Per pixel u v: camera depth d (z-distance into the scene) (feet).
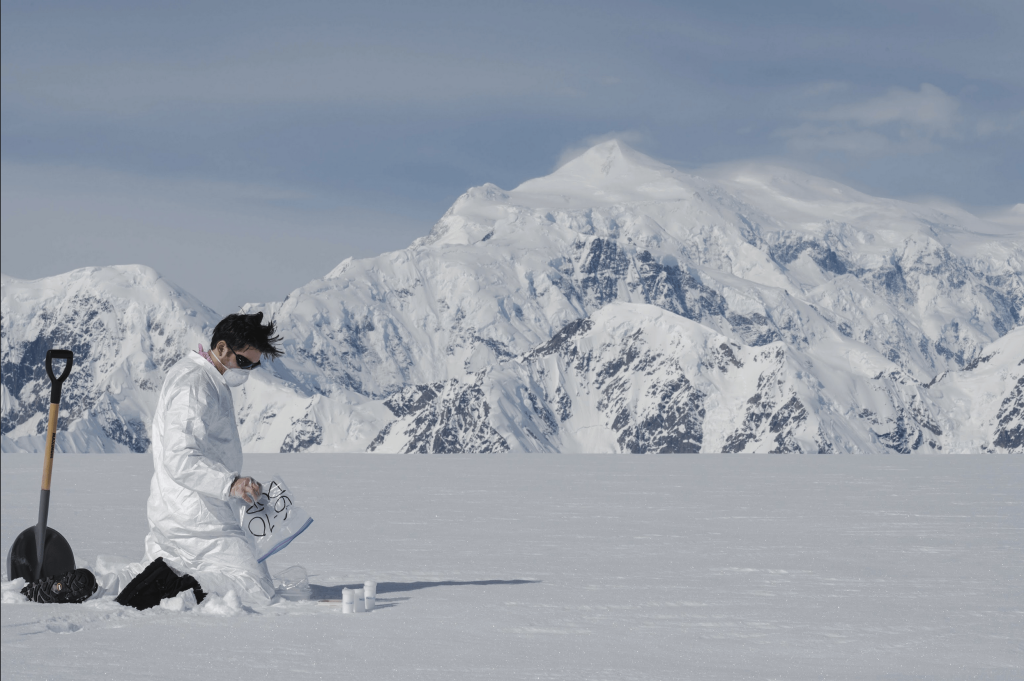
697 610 25.13
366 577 31.19
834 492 88.07
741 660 19.13
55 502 69.51
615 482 109.91
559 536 46.52
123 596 24.12
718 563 35.83
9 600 24.08
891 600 26.96
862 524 54.24
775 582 30.60
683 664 18.66
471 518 57.82
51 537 26.16
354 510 64.64
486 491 89.97
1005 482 108.06
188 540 25.20
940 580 31.27
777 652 19.95
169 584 24.45
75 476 116.98
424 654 19.15
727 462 203.62
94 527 48.73
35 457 229.25
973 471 143.84
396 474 133.08
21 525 49.73
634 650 19.97
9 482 101.55
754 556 38.22
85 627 21.31
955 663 18.99
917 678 17.62
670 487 98.07
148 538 25.95
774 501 75.00
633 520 56.80
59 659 17.89
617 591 28.32
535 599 26.58
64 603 24.18
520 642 20.61
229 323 26.43
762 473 138.62
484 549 40.29
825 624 23.20
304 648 19.44
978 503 72.23
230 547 25.20
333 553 38.45
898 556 38.19
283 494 26.40
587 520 56.54
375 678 16.92
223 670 17.24
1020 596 27.81
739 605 25.94
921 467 163.94
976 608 25.62
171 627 21.39
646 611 24.86
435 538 45.09
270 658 18.39
